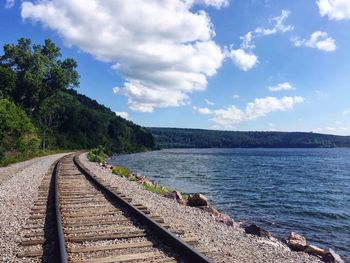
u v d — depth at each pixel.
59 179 19.06
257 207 22.62
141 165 64.69
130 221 9.09
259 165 71.38
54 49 69.75
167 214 11.04
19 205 11.36
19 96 69.31
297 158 107.38
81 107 134.62
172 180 38.44
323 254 9.91
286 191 31.80
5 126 37.16
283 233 15.76
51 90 71.44
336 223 18.47
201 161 82.81
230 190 30.86
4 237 7.67
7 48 66.69
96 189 15.20
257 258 7.27
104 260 6.20
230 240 8.62
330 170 60.03
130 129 168.25
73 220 9.23
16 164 32.53
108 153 110.25
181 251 6.67
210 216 12.69
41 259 6.33
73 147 103.19
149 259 6.32
